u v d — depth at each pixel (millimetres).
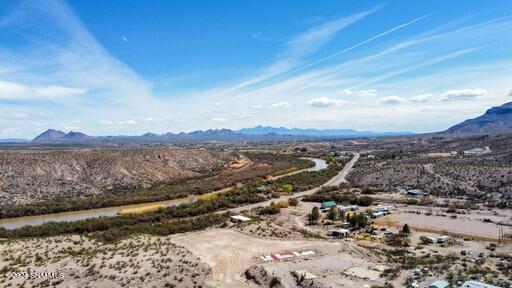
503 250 70062
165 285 52812
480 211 103625
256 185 147625
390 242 78562
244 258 64438
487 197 116500
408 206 113312
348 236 83562
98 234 81062
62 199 126500
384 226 91438
